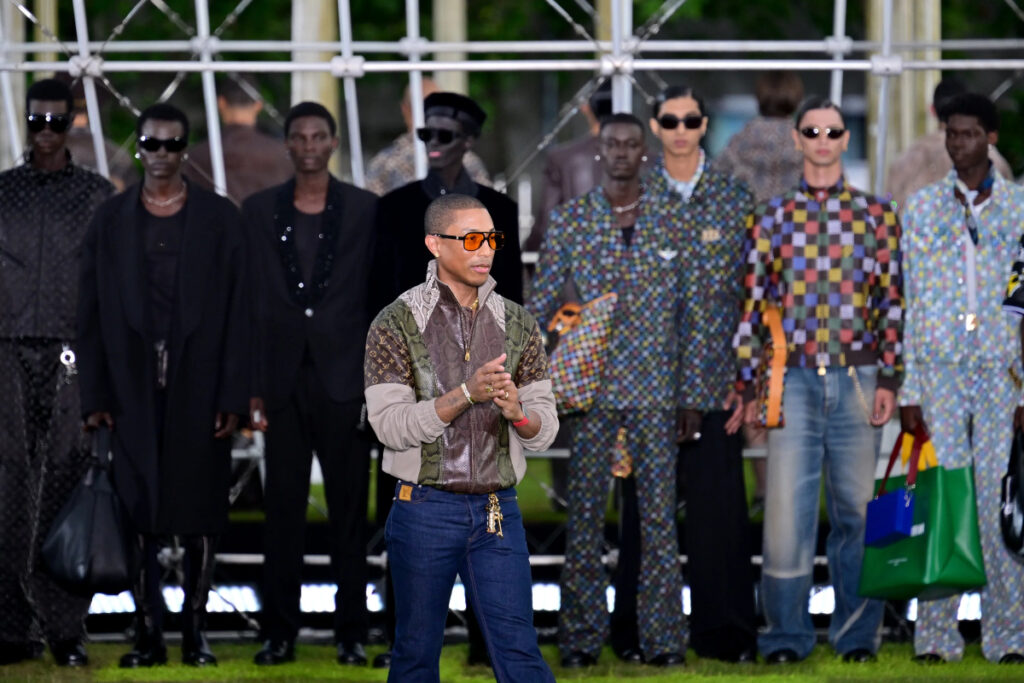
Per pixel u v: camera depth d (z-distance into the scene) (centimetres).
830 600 2538
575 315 2214
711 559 2269
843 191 2242
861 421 2234
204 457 2194
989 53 4922
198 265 2203
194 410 2188
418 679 1614
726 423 2272
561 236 2266
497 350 1636
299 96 3603
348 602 2264
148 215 2225
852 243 2222
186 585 2238
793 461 2242
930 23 3222
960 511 2111
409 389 1619
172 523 2175
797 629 2272
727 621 2261
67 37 4606
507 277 2180
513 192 5466
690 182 2264
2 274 2255
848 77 6425
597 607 2252
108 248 2202
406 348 1623
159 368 2202
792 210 2241
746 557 2277
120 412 2180
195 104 5138
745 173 2823
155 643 2247
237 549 2708
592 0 5150
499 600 1605
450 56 3978
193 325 2192
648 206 2253
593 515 2250
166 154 2192
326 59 3597
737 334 2248
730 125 6406
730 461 2272
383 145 6100
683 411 2241
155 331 2208
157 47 2695
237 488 2652
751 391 2244
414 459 1605
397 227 2195
